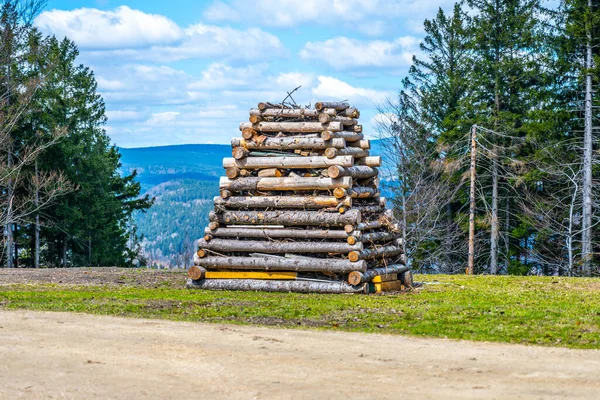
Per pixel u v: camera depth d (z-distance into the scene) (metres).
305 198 21.56
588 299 19.36
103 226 62.91
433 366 10.86
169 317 15.44
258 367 10.79
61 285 22.73
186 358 11.34
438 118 57.06
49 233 59.41
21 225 56.19
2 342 12.43
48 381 10.15
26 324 14.20
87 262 62.31
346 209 21.20
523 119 51.69
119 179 71.69
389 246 22.84
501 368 10.74
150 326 14.11
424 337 13.26
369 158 23.45
